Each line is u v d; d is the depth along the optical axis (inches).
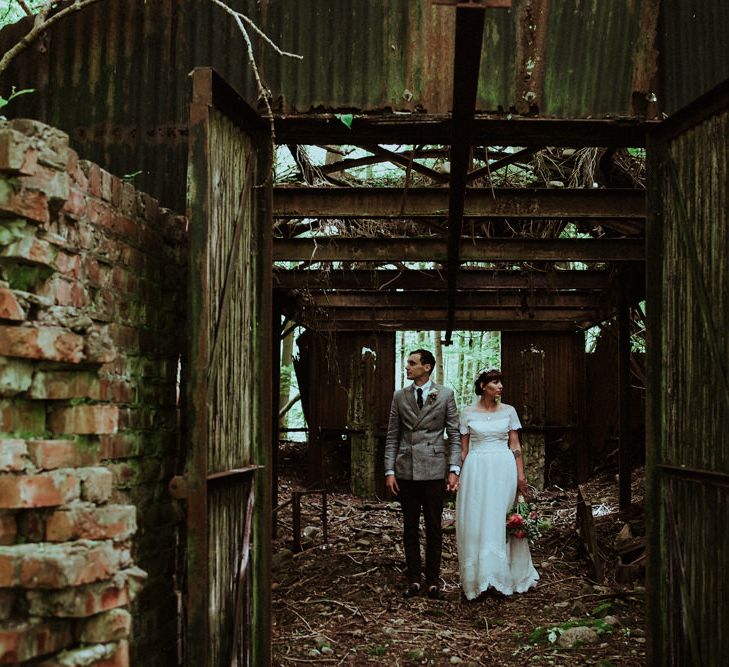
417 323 495.2
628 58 193.9
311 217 249.8
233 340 154.4
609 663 190.4
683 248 168.4
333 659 197.5
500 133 202.1
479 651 206.1
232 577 152.6
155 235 151.9
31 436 97.3
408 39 193.2
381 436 518.0
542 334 521.7
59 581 89.0
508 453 271.0
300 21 193.0
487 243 299.1
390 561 308.2
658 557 175.0
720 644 149.6
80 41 195.9
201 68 136.3
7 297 92.7
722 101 152.2
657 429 177.3
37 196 97.1
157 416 152.4
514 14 193.9
